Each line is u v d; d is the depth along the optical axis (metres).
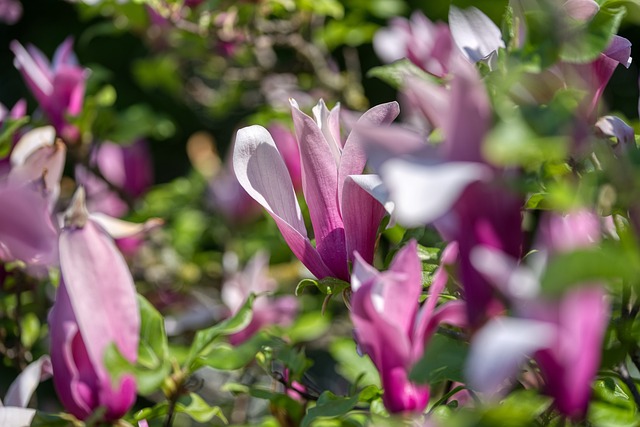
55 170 1.23
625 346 0.94
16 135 1.37
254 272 1.51
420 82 0.87
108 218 1.25
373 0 1.87
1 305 1.36
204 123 3.20
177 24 1.58
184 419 1.48
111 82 3.49
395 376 0.92
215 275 1.85
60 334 1.00
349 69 1.84
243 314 1.09
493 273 0.86
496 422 0.88
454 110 0.84
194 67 2.13
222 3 1.57
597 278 0.82
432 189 0.82
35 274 1.29
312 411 1.00
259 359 1.15
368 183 0.97
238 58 1.80
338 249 1.00
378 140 0.85
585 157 0.94
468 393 1.07
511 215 0.87
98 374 1.00
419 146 0.84
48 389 2.41
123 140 1.55
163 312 1.76
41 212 1.08
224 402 1.47
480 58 1.04
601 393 0.97
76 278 1.00
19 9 2.10
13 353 1.32
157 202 1.93
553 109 0.87
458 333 0.97
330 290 1.01
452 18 1.04
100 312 1.00
